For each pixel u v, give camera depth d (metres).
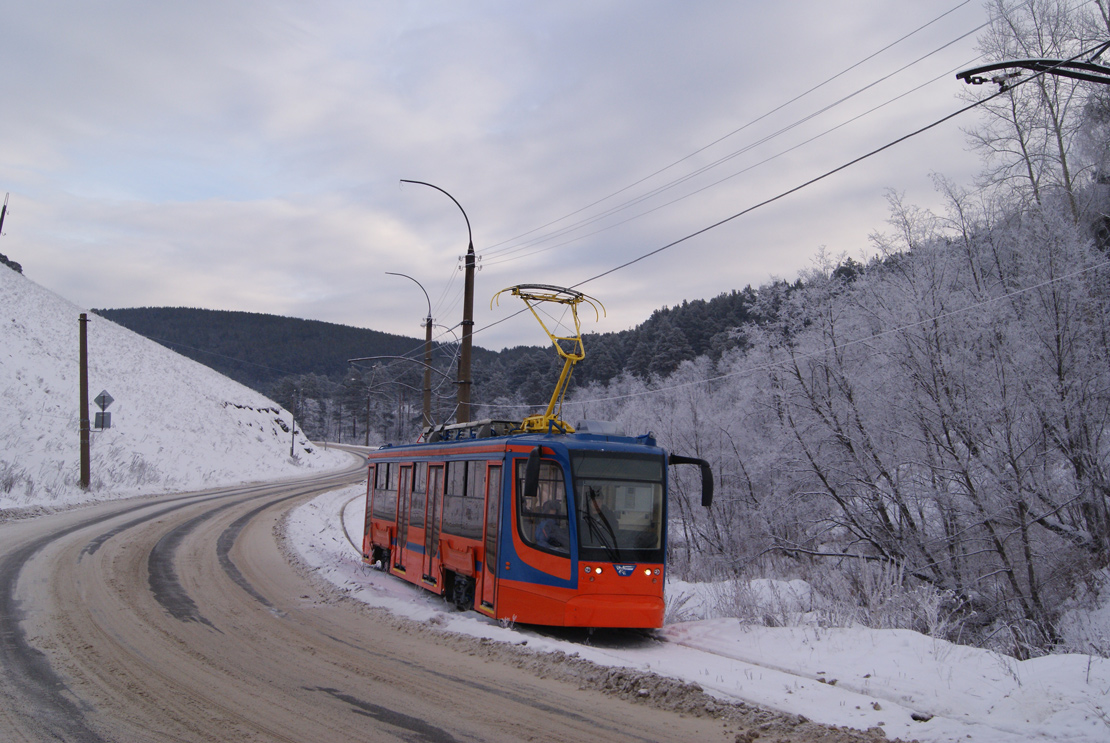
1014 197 19.50
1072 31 20.39
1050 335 15.15
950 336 15.97
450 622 10.50
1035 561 14.71
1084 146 20.11
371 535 17.98
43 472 32.38
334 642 9.38
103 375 51.12
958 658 7.90
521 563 10.38
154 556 16.23
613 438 11.19
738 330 20.58
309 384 146.88
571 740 5.82
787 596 14.10
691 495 27.59
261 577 14.64
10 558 14.72
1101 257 15.25
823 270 18.31
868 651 8.37
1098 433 14.89
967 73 10.41
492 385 95.19
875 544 17.34
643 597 10.08
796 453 18.86
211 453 51.44
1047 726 5.77
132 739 5.61
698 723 6.30
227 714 6.30
